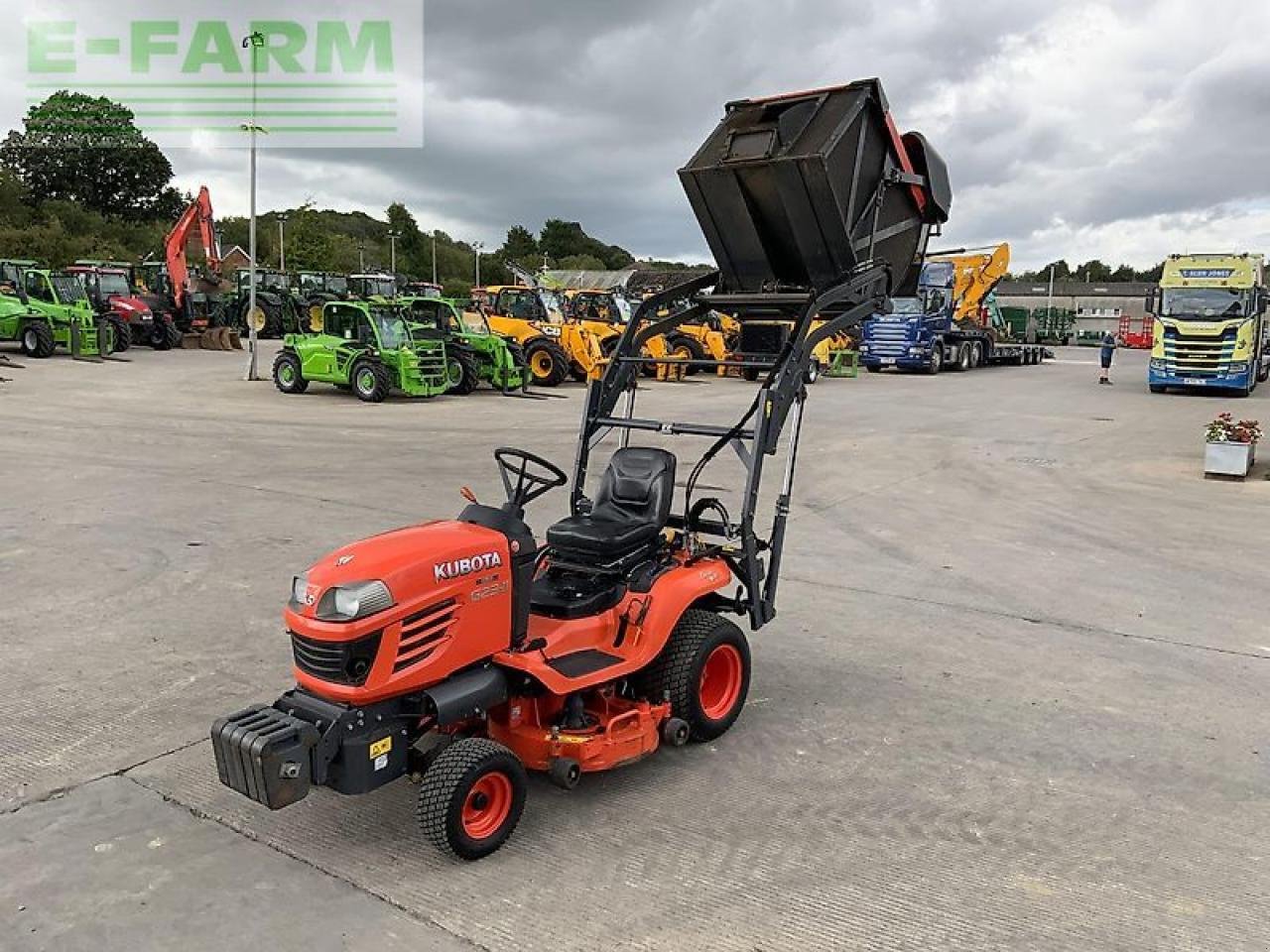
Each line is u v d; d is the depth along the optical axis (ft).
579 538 14.70
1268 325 96.07
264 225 285.02
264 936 10.50
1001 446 48.83
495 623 12.75
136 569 23.99
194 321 97.45
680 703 14.94
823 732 16.08
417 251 292.81
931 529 30.91
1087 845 12.73
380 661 11.51
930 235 19.89
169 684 17.19
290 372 64.13
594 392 17.25
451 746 12.01
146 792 13.56
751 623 16.43
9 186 227.61
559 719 13.76
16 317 79.61
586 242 387.14
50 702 16.35
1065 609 22.90
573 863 12.10
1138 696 17.75
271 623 20.36
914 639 20.70
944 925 10.96
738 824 13.12
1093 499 36.11
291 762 10.94
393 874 11.78
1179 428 56.80
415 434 47.73
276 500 32.09
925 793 14.07
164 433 45.70
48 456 38.96
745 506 15.79
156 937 10.45
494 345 68.49
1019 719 16.70
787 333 16.22
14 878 11.48
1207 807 13.76
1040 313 206.28
